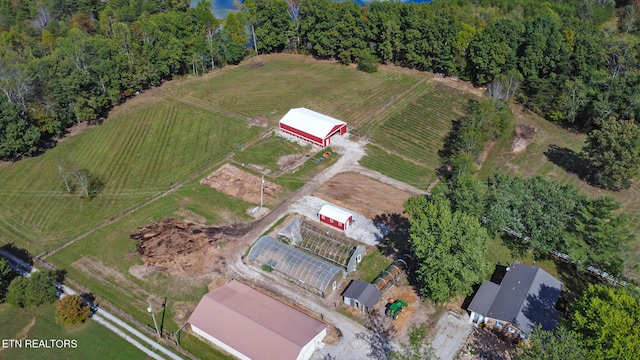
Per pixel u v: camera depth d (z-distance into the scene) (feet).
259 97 394.11
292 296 213.87
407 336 194.80
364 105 383.24
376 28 438.81
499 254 239.50
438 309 207.21
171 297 213.25
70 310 196.85
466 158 288.71
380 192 285.43
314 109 375.25
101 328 199.11
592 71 360.48
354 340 193.26
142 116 363.15
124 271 226.79
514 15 498.69
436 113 374.43
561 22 424.46
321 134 324.60
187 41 421.59
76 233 250.16
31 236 248.11
